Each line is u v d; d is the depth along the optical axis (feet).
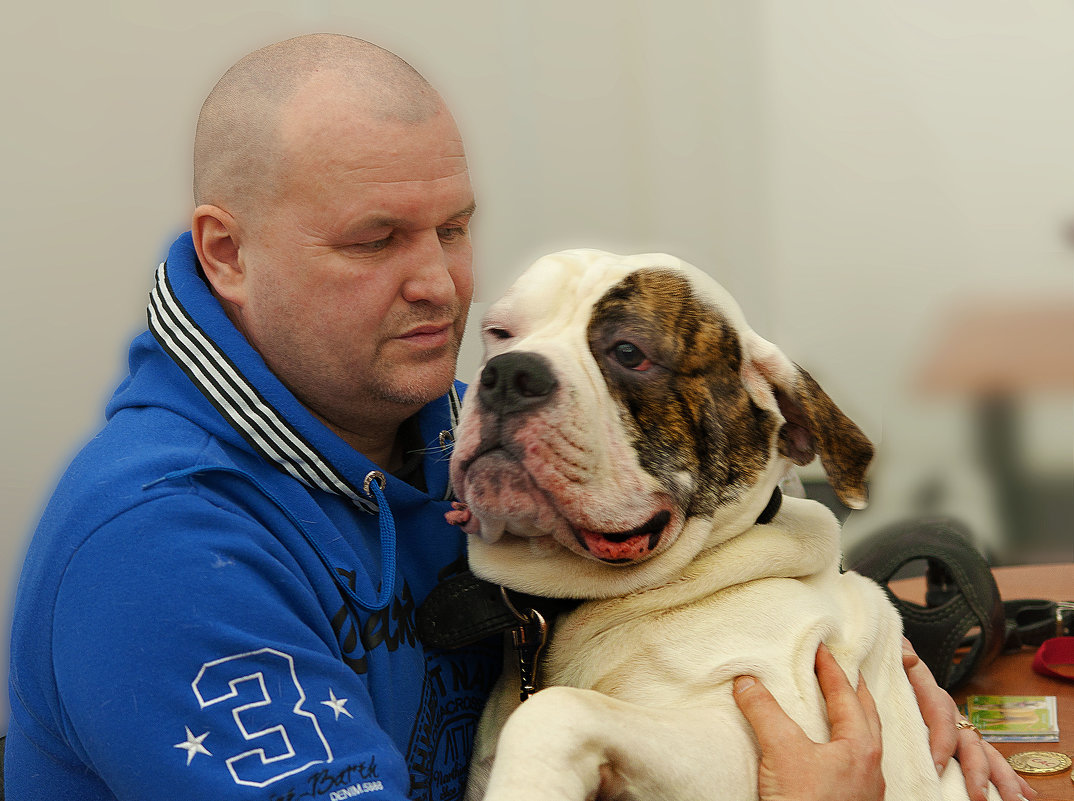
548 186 14.99
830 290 16.11
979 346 15.26
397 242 6.04
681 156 15.52
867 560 9.02
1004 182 15.80
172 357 5.90
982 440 14.62
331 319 5.99
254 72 5.99
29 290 10.90
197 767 4.67
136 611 4.87
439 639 6.28
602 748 4.99
